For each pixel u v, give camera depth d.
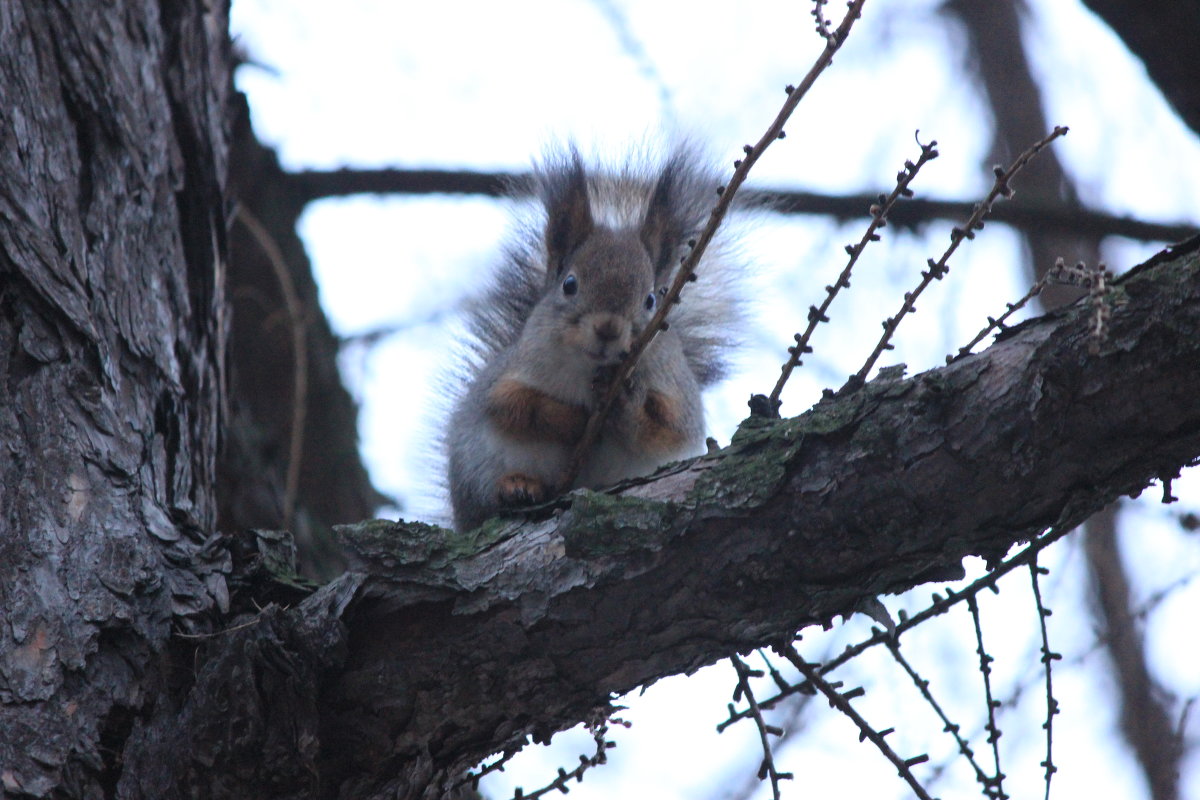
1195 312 5.47
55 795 6.35
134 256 8.75
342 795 6.75
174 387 8.46
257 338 12.87
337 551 11.79
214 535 7.48
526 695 6.69
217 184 9.93
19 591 6.80
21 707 6.48
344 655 6.52
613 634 6.55
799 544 6.27
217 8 10.80
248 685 6.36
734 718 7.16
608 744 7.22
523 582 6.59
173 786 6.46
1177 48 10.29
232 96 10.90
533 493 9.77
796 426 6.43
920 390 6.10
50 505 7.14
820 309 6.87
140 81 9.38
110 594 6.93
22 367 7.51
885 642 7.06
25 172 8.18
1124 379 5.63
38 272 7.79
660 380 10.29
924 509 6.09
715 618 6.50
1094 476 5.88
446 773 6.87
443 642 6.61
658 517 6.41
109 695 6.68
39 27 8.77
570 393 10.17
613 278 10.07
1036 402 5.80
